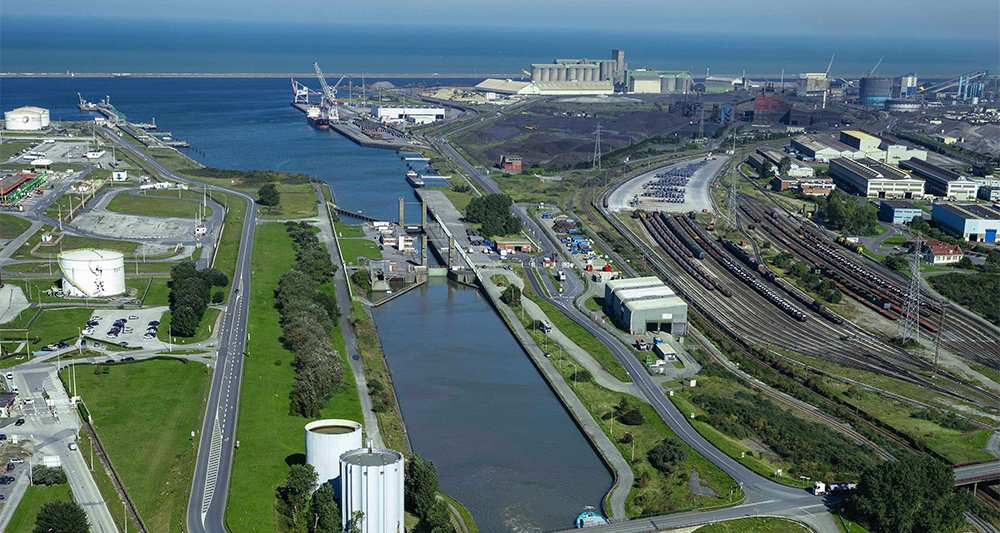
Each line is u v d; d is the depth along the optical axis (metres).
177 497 185.38
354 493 170.62
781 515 188.50
